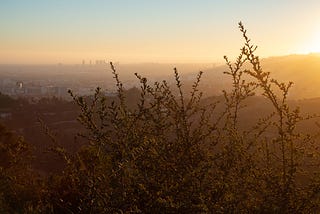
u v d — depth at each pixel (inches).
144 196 164.9
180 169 173.3
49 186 199.8
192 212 161.2
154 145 172.4
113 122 171.5
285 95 165.9
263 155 175.6
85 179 168.2
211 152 181.2
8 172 268.4
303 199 161.2
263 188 166.6
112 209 160.7
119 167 161.6
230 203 161.6
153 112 183.5
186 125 180.5
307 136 167.3
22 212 258.7
